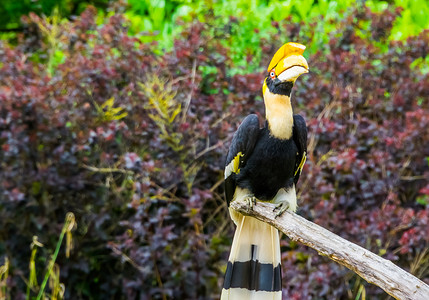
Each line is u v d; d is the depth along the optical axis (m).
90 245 11.49
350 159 10.34
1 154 11.16
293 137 7.62
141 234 10.58
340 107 11.29
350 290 10.56
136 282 10.88
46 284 11.37
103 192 11.29
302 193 10.59
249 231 7.81
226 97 11.38
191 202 10.49
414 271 10.42
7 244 11.32
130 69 11.34
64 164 11.09
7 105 10.79
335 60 11.45
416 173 11.16
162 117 10.86
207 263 11.03
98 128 10.78
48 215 11.34
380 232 10.12
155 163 10.77
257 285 7.71
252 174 7.62
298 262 10.53
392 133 11.19
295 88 11.52
